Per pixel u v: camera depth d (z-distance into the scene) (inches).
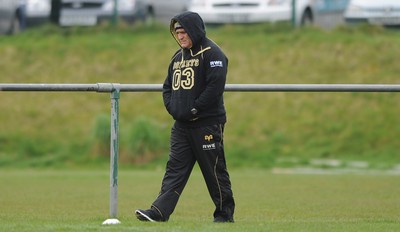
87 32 4052.7
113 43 3917.3
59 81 3742.6
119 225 1203.2
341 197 1990.7
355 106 3462.1
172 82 1263.5
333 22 4028.1
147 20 4173.2
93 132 3250.5
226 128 3405.5
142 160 3105.3
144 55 3828.7
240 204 1827.0
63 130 3467.0
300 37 3833.7
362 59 3698.3
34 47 3927.2
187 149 1274.6
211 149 1259.2
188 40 1238.3
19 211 1656.0
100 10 4094.5
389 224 1279.5
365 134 3334.2
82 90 1338.6
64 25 4106.8
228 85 1403.8
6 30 4092.0
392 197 1994.3
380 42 3777.1
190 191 2137.1
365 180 2472.9
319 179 2514.8
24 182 2442.2
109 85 1336.1
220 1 3966.5
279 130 3385.8
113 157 1338.6
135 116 3491.6
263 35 3882.9
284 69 3671.3
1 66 3826.3
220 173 1274.6
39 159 3272.6
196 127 1256.8
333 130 3368.6
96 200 1937.7
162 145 3159.5
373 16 3964.1
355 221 1374.3
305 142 3324.3
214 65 1229.7
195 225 1205.7
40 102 3624.5
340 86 1408.7
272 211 1674.5
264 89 1409.9
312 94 3531.0
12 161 3262.8
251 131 3378.4
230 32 3902.6
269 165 3125.0
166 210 1267.2
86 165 3196.4
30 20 4153.5
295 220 1409.9
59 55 3873.0
